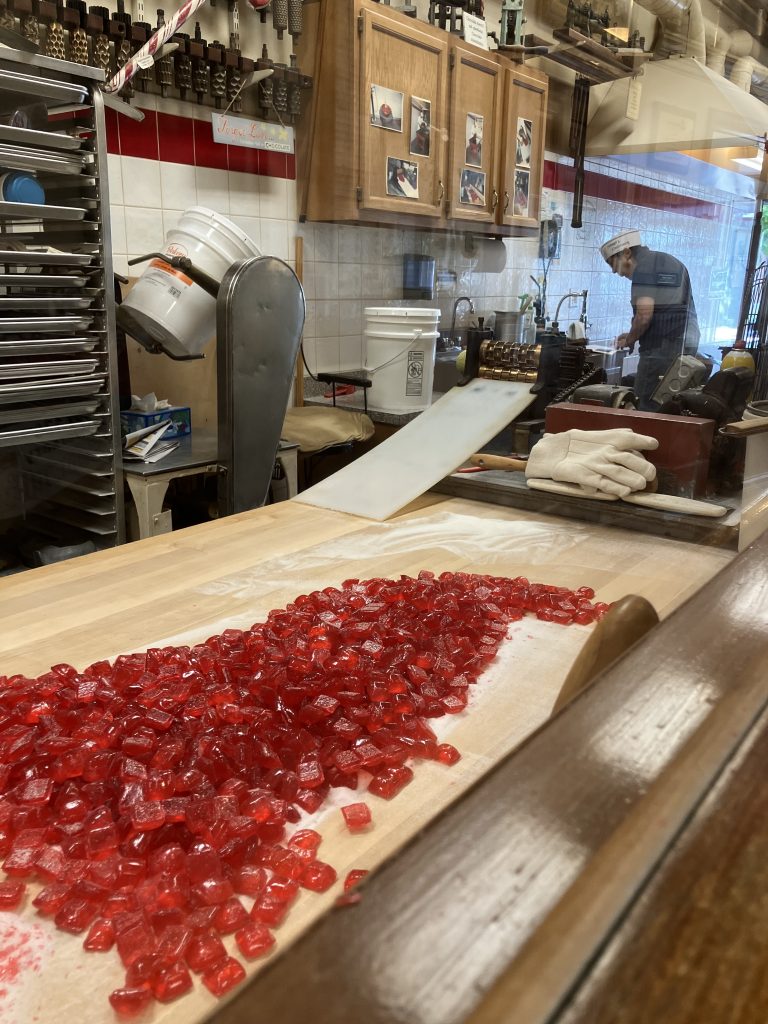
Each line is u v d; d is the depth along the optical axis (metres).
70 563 1.59
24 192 1.80
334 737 0.90
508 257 3.33
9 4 2.00
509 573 1.53
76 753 0.84
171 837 0.75
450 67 3.01
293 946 0.23
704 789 0.31
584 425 1.97
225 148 2.82
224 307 2.04
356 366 3.45
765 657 0.41
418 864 0.26
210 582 1.50
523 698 1.03
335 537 1.78
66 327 1.92
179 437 2.36
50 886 0.70
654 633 0.43
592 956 0.24
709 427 1.78
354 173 2.90
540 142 2.84
